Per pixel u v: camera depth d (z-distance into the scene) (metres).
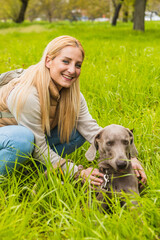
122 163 2.73
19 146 2.98
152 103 5.21
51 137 3.47
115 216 2.51
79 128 3.54
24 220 2.49
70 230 2.36
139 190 3.22
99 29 22.03
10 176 3.16
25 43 13.34
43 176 3.08
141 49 9.40
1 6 41.66
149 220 2.54
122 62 7.02
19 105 3.01
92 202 2.83
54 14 62.03
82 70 6.48
